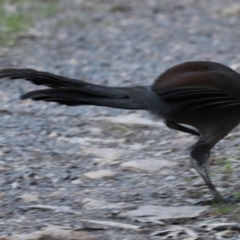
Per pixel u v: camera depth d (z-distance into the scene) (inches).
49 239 347.6
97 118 600.1
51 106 636.1
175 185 447.2
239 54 807.7
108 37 886.4
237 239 360.5
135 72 743.7
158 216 388.8
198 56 804.0
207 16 998.4
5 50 805.2
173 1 1093.8
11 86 684.1
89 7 1035.9
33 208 405.1
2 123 582.6
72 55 804.0
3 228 372.8
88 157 505.4
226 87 382.0
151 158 503.2
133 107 397.1
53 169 478.6
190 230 368.2
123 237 358.3
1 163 486.0
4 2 1020.5
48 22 943.0
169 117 397.7
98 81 714.8
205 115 396.5
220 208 397.1
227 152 501.7
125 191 438.9
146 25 952.3
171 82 384.5
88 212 399.5
